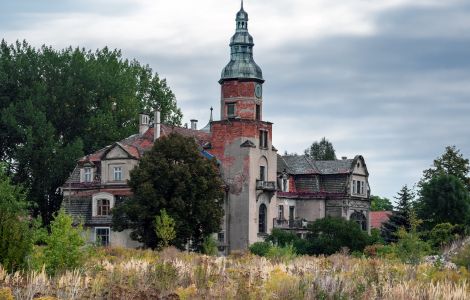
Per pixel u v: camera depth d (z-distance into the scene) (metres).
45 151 88.25
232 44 86.31
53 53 95.69
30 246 32.34
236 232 80.81
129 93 100.06
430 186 80.56
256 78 84.75
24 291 23.09
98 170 82.00
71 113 95.19
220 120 83.38
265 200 83.62
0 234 30.31
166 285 26.25
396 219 81.06
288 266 36.09
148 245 65.38
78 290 23.38
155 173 65.88
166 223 61.47
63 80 95.06
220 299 23.14
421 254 43.56
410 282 27.55
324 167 93.75
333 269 32.25
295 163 94.62
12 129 89.69
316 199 90.88
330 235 72.19
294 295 23.52
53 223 32.88
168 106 111.12
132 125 98.56
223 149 82.81
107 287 24.33
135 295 21.88
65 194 81.88
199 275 28.23
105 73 97.31
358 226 72.69
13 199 46.03
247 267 35.03
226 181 81.94
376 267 33.34
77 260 32.59
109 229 77.56
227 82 85.31
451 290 25.72
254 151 82.31
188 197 65.69
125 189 78.19
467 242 51.91
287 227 85.94
